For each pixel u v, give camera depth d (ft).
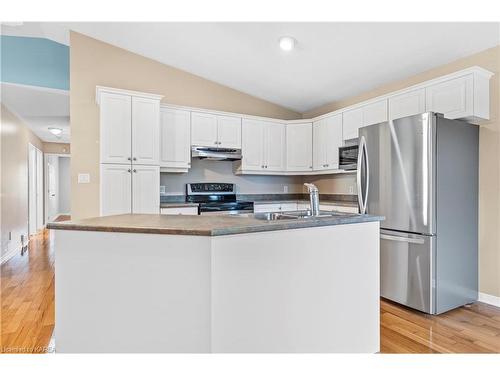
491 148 9.78
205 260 4.99
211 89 15.16
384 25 9.38
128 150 11.67
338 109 14.93
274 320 5.58
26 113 17.92
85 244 5.64
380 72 12.09
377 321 7.03
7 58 13.89
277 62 12.64
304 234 5.95
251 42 11.51
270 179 17.19
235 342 5.19
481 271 10.04
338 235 6.42
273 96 16.02
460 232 9.51
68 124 21.03
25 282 12.09
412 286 9.31
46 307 9.57
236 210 14.34
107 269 5.52
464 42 9.62
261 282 5.44
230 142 14.61
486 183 9.91
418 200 9.14
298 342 5.87
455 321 8.64
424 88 10.44
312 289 6.05
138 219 6.35
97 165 12.56
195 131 13.75
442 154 9.06
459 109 9.45
